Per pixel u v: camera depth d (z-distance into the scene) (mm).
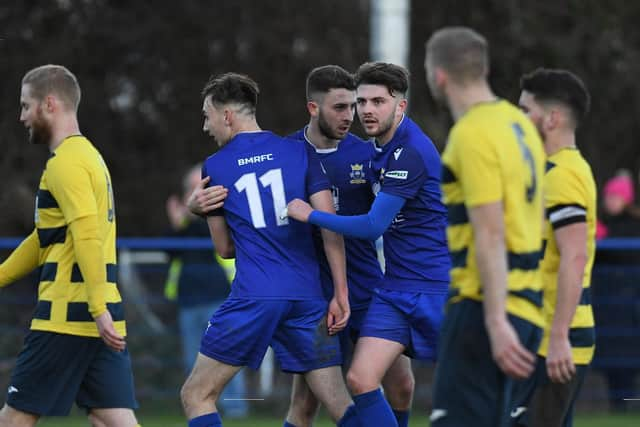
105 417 21703
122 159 55594
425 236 22469
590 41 56281
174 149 56062
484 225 16750
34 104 21281
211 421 21969
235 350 21922
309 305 22141
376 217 21578
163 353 36344
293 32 55344
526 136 17531
